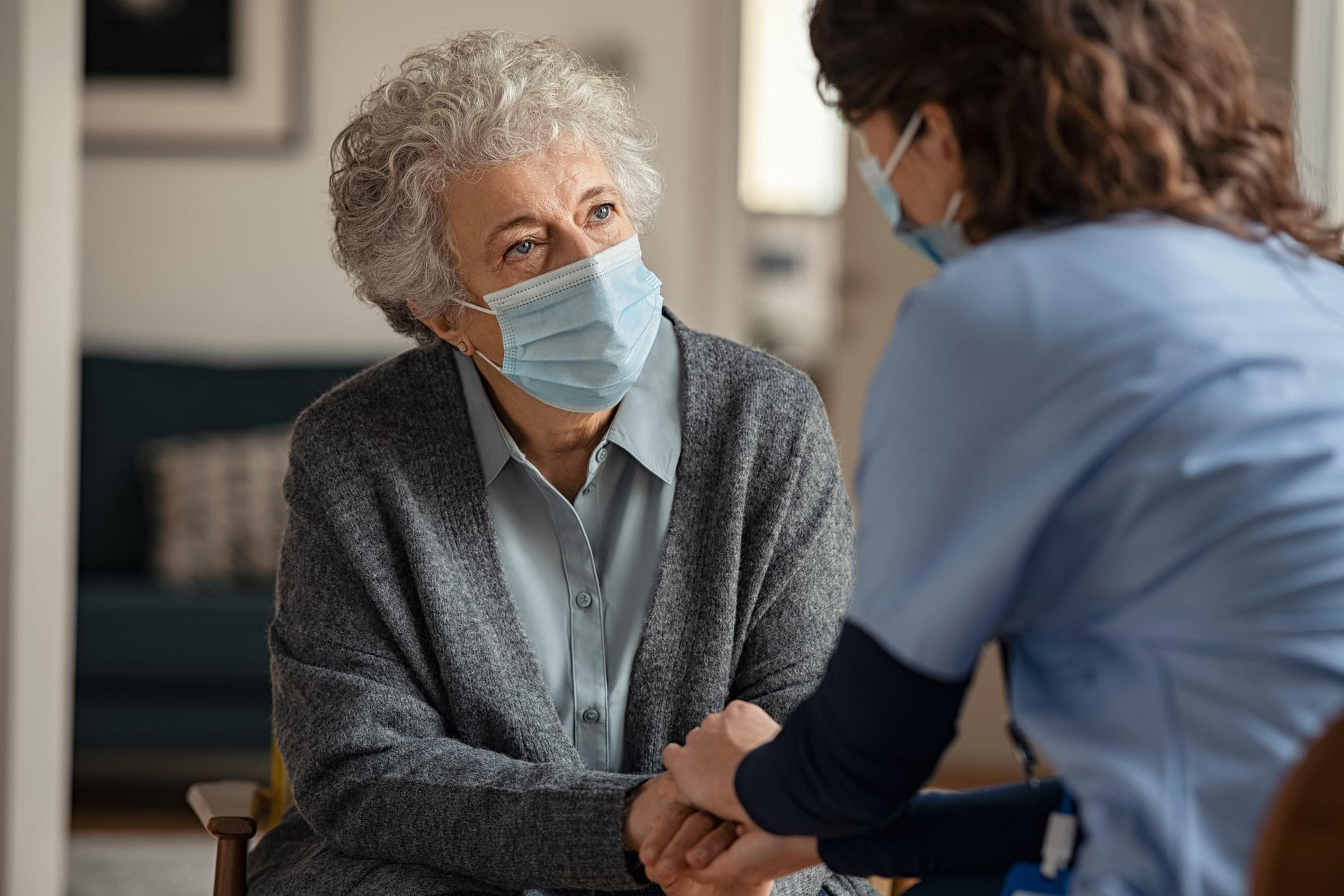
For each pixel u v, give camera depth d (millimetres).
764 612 1756
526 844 1518
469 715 1677
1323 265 1159
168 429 4508
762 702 1727
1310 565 984
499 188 1648
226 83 5020
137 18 5008
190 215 5035
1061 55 1092
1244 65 1173
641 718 1707
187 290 5039
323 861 1655
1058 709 1062
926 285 1100
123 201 5035
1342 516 990
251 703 3949
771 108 5992
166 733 3934
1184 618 1009
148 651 3914
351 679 1674
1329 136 3145
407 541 1690
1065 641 1074
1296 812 811
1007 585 1051
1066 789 1180
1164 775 994
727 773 1360
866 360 4430
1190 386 1012
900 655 1081
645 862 1454
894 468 1075
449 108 1655
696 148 5285
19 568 2715
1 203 2684
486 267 1670
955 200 1188
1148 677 1018
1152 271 1057
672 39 5141
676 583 1719
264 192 5039
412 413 1761
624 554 1752
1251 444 1001
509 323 1668
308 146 5039
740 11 5465
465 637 1677
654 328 1727
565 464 1770
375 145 1707
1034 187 1114
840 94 1220
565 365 1669
